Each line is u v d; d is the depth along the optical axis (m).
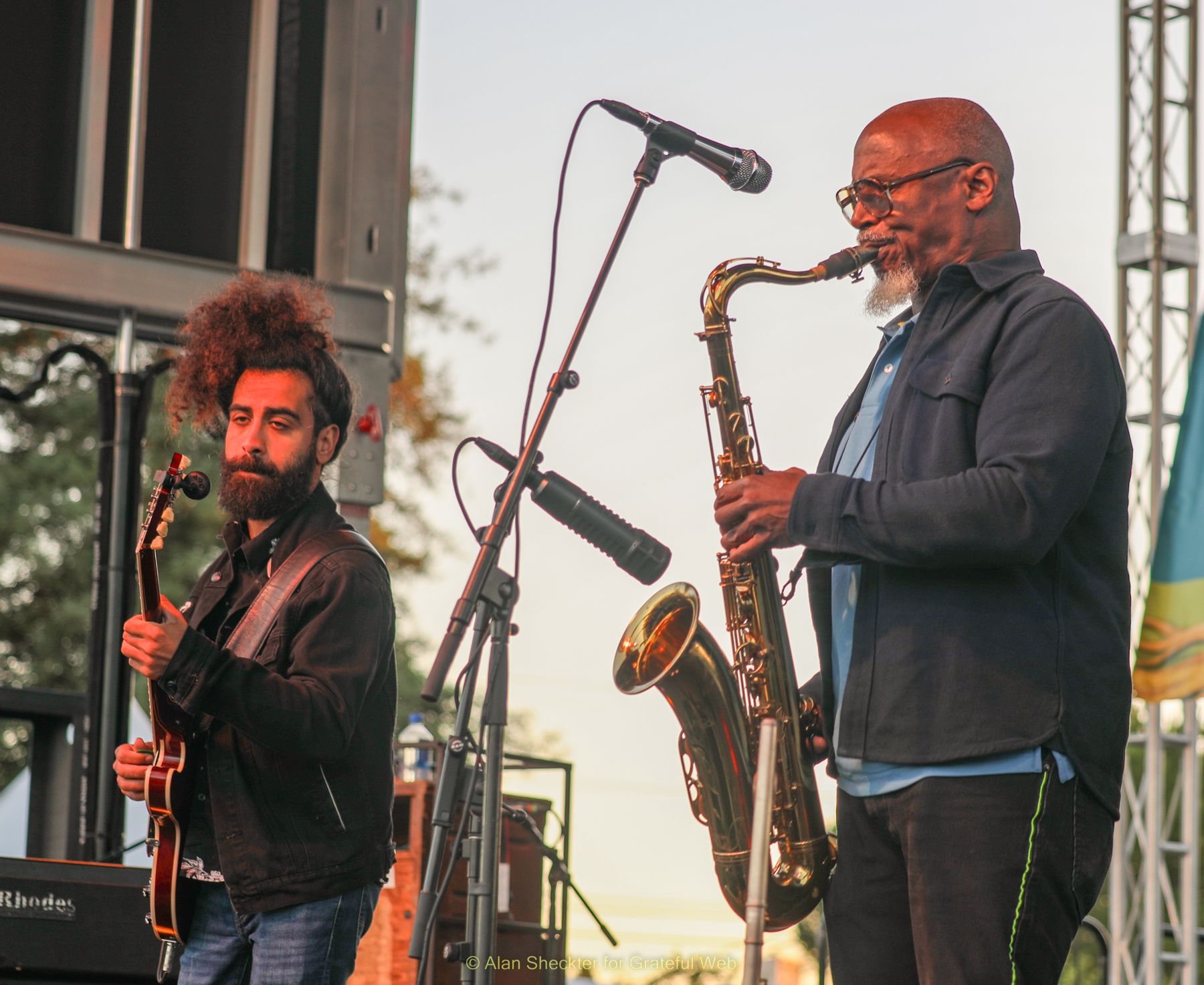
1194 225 10.61
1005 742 3.05
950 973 3.04
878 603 3.25
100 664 5.98
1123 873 10.16
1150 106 10.67
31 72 6.09
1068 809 3.09
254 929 3.41
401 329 6.44
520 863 5.75
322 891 3.38
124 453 6.09
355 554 3.63
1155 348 10.38
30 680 16.69
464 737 4.04
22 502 16.95
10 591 17.00
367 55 6.52
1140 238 10.51
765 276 4.00
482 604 4.02
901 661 3.17
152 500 3.45
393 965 5.61
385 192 6.44
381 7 6.59
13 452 17.38
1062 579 3.19
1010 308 3.25
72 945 4.11
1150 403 10.38
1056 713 3.08
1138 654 8.64
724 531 3.31
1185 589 8.53
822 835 3.76
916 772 3.13
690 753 3.84
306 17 6.46
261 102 6.33
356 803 3.47
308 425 3.74
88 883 4.17
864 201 3.48
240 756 3.43
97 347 17.22
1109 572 3.27
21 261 5.83
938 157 3.42
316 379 3.78
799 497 3.19
